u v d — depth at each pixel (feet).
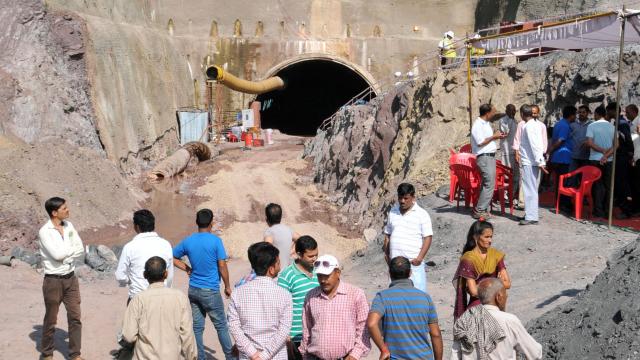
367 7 133.69
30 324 34.24
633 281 23.08
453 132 61.77
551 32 48.57
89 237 64.08
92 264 50.03
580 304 24.84
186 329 21.12
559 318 25.31
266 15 131.95
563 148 46.47
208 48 128.67
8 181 61.05
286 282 23.08
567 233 41.60
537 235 42.01
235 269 51.80
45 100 78.02
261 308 20.45
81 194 68.74
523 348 18.04
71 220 64.44
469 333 18.22
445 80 64.64
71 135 80.02
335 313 20.04
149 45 110.32
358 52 131.23
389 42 131.54
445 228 46.91
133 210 75.20
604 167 44.14
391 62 131.44
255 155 109.40
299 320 22.80
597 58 54.39
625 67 52.85
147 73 107.04
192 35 129.29
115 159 88.84
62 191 66.54
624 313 21.98
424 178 58.80
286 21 132.26
